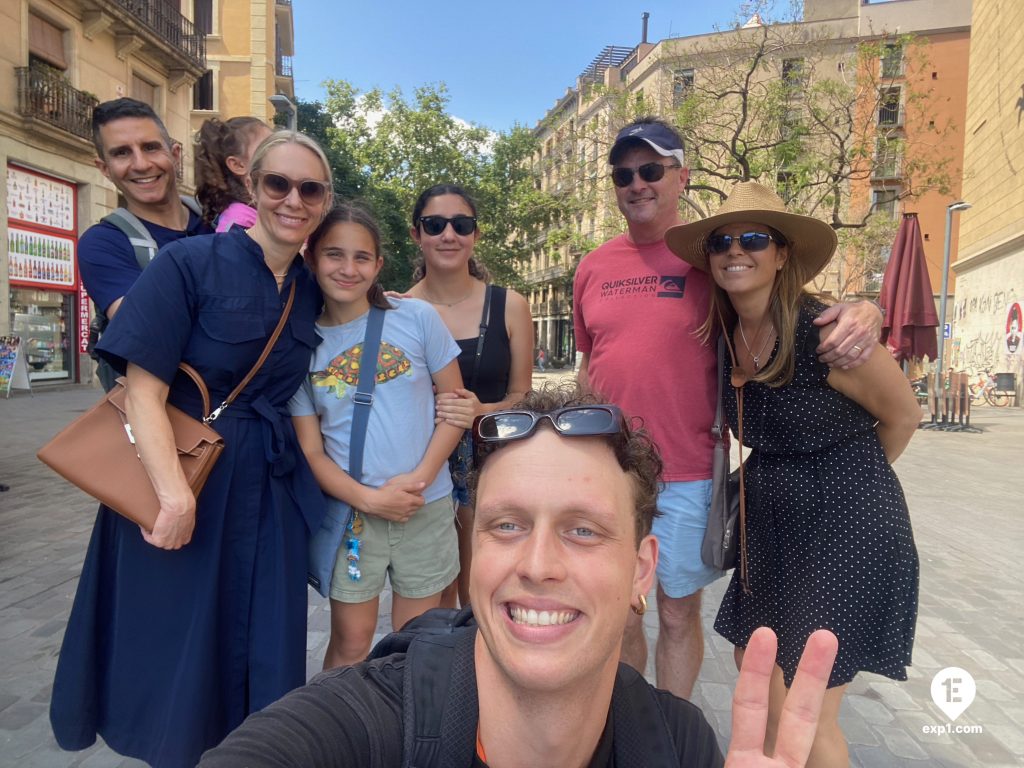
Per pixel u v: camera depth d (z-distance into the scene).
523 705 0.68
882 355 1.30
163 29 11.77
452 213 1.91
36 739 1.70
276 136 1.29
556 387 0.80
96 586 1.27
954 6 16.66
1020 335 11.27
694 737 0.78
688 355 1.60
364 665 0.78
